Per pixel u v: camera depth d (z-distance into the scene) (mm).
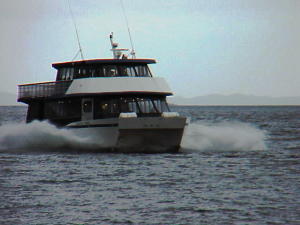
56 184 98625
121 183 99500
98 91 136625
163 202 85938
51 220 76688
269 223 75562
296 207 82750
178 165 120312
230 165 121688
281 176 107875
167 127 134250
